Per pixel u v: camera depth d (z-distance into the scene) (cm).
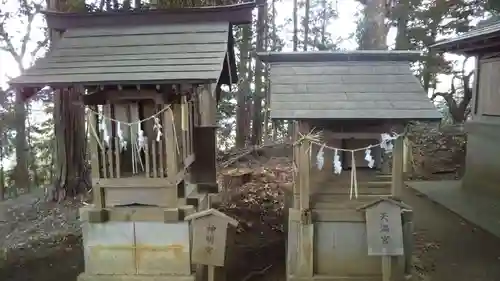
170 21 615
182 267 553
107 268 563
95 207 553
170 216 535
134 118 555
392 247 489
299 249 535
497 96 930
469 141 1046
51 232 810
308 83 541
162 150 551
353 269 540
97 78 486
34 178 1519
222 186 1069
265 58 587
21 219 896
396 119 473
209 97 772
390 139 492
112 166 549
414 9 1503
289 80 550
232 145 1825
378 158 547
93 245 559
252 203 968
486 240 719
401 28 1520
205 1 1134
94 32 605
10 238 780
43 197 1087
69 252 710
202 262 499
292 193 638
